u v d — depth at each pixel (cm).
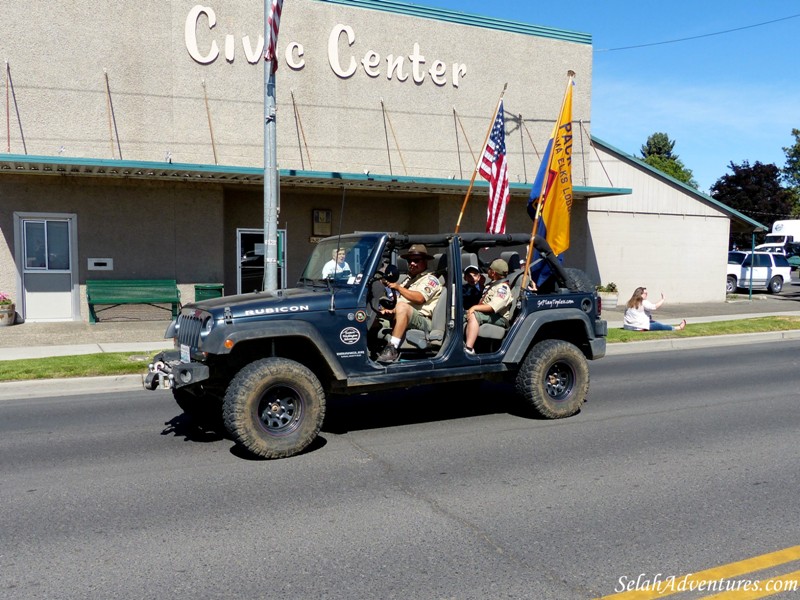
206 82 1653
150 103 1609
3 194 1527
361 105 1811
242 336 621
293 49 1731
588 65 2092
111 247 1611
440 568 417
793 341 1605
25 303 1573
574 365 803
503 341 770
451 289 725
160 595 386
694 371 1165
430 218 1947
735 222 2769
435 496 544
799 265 4022
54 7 1520
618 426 770
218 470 614
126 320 1630
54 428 778
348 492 554
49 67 1523
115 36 1573
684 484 570
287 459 645
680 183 2320
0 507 526
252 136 1703
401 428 759
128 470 618
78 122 1552
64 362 1104
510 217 2034
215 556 436
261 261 1841
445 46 1900
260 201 1825
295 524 488
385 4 1823
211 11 1645
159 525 487
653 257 2311
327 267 734
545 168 988
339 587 394
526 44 2003
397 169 1859
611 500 532
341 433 738
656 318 1889
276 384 637
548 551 440
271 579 404
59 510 518
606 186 2202
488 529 477
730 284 3056
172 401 925
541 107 2034
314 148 1769
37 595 386
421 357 738
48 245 1576
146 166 1424
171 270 1661
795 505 521
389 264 725
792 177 5100
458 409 851
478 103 1953
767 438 719
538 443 698
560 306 809
